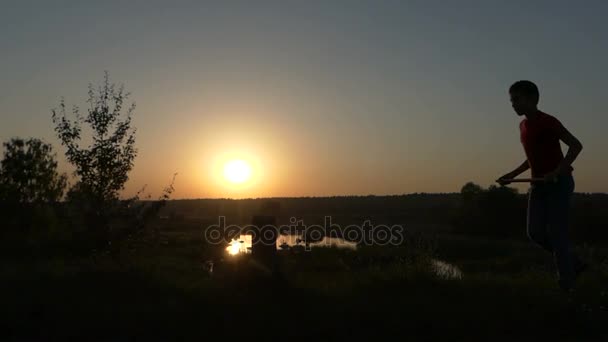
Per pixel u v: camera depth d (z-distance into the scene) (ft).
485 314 19.40
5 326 18.45
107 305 19.74
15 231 48.29
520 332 18.69
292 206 539.29
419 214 361.71
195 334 17.94
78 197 39.73
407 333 18.43
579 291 21.98
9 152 60.39
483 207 183.01
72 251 38.22
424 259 27.76
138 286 22.33
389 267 26.55
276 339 17.84
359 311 19.33
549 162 20.12
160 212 40.19
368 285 23.38
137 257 35.37
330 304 20.22
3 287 21.53
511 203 180.14
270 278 22.76
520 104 20.30
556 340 18.16
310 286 22.48
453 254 121.49
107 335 18.07
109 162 40.14
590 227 145.18
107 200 39.88
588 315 19.52
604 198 211.20
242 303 20.10
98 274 24.03
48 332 18.16
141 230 39.63
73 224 39.58
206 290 21.44
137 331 18.06
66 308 19.45
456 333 18.34
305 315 19.04
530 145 20.44
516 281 24.61
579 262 20.67
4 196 54.54
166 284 22.58
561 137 19.71
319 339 18.06
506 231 175.52
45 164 59.21
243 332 17.92
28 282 22.52
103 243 38.65
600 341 18.08
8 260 32.19
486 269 82.38
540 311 19.66
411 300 20.58
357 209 479.82
